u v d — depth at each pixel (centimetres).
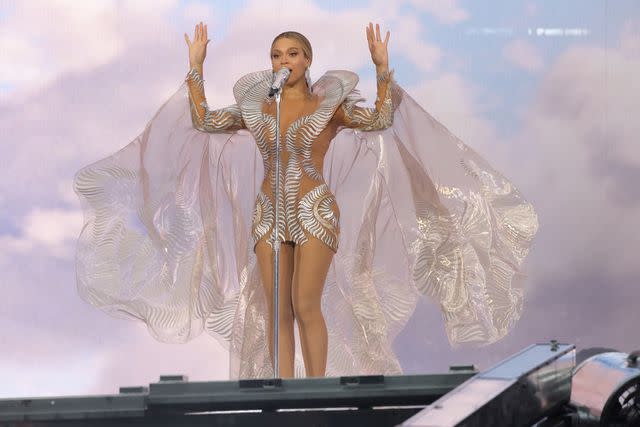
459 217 1756
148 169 1778
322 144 1662
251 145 1850
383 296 1808
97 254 1744
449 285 1739
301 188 1622
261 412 1104
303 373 1814
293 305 1616
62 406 1066
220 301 1803
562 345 1120
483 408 895
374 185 1817
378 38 1703
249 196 1841
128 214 1767
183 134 1809
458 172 1770
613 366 1194
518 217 1742
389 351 1781
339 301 1802
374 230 1805
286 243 1634
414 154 1795
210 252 1798
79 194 1756
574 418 1155
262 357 1747
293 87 1683
